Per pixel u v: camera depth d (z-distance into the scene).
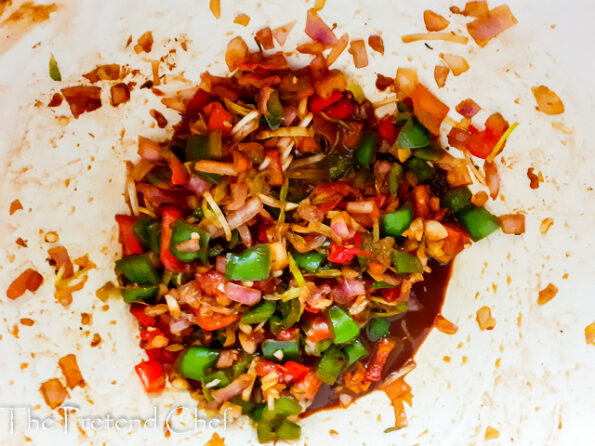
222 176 0.21
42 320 0.21
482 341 0.23
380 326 0.24
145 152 0.22
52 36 0.18
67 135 0.20
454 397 0.23
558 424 0.21
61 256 0.21
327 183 0.22
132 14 0.19
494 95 0.20
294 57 0.21
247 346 0.23
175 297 0.22
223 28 0.20
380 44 0.21
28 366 0.20
